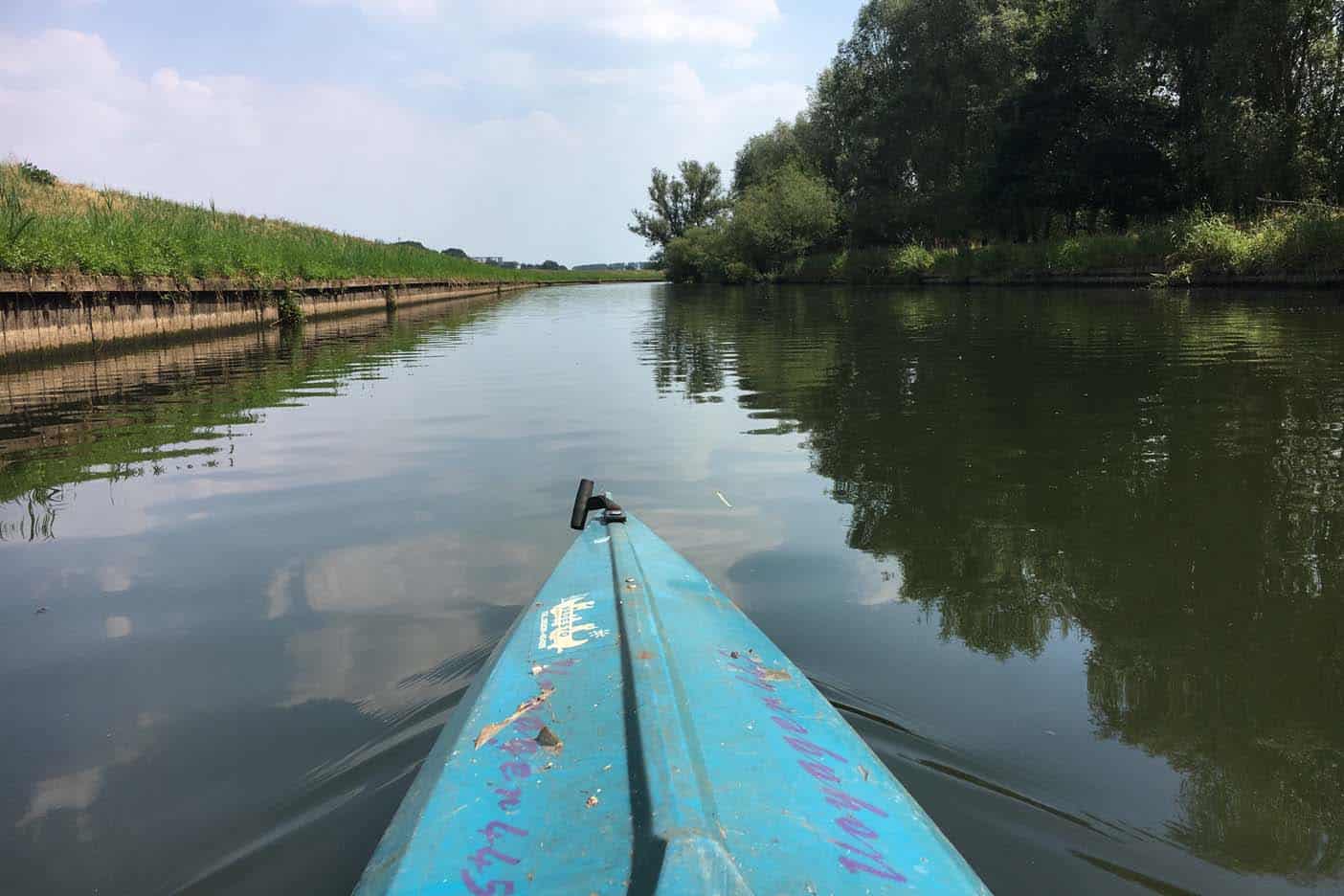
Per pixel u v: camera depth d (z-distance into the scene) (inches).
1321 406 301.0
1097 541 188.9
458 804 86.6
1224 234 852.0
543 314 1031.0
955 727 122.4
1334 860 96.7
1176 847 99.0
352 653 144.6
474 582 172.4
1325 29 917.8
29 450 281.1
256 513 217.0
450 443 289.6
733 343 587.8
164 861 97.8
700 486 235.1
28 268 473.4
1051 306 764.6
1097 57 1159.0
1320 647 143.1
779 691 113.5
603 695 105.3
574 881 72.9
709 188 3073.3
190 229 724.0
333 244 1165.1
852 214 1663.4
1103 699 129.3
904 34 1424.7
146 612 162.2
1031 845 99.3
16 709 130.1
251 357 538.3
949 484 230.4
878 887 76.8
